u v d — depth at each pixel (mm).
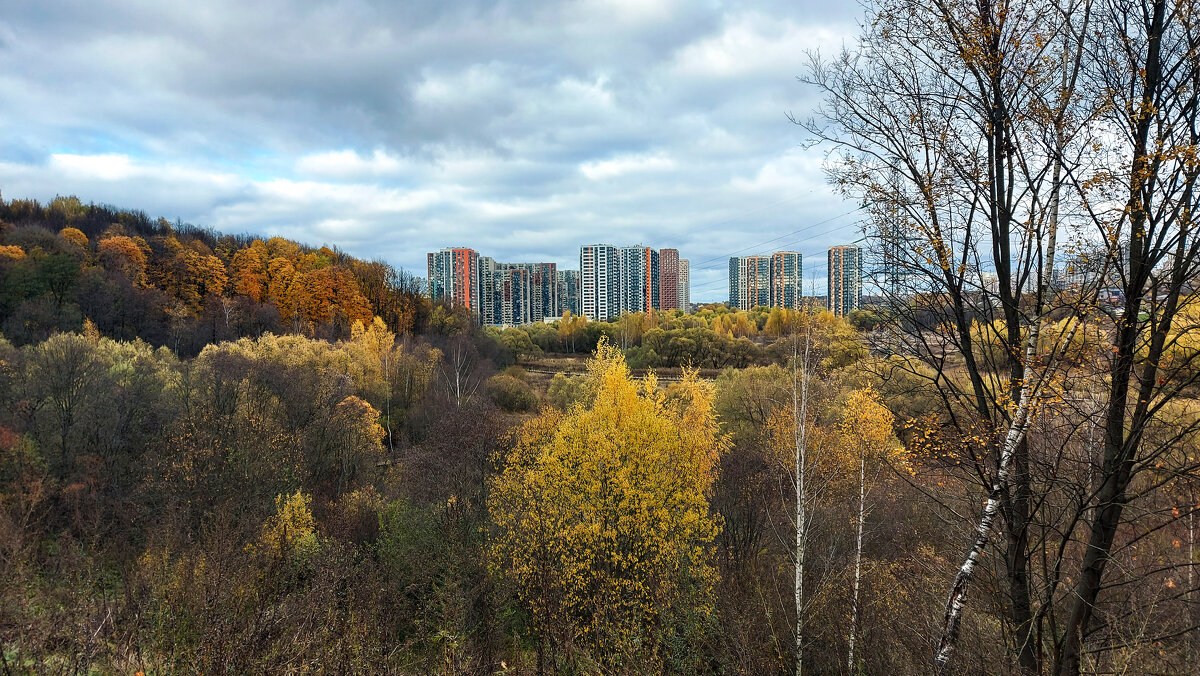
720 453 31422
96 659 9453
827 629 16625
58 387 31875
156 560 18875
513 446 32969
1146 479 9195
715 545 22500
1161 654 9008
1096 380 8156
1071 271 8305
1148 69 7820
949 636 8984
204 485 27578
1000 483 8625
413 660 15312
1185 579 10180
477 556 24297
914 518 19656
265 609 11109
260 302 90438
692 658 17469
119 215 120500
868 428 17562
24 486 25469
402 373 60750
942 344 9312
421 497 29172
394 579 22859
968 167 9094
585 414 25500
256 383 38625
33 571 14711
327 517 30906
